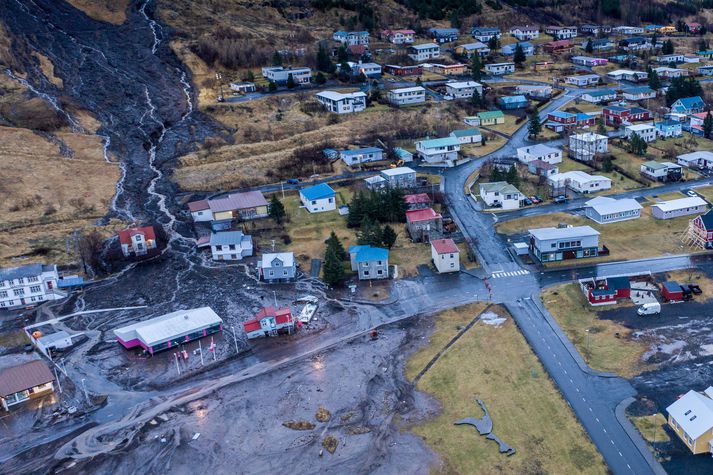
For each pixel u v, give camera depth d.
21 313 87.19
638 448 55.19
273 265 89.88
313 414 63.28
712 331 70.81
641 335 71.38
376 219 106.12
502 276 87.69
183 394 67.75
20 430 63.88
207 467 57.34
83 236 103.94
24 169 121.94
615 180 118.62
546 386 64.19
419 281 88.38
